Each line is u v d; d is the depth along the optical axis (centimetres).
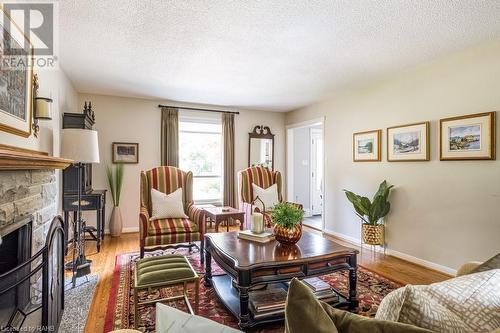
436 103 316
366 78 376
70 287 259
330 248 227
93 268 308
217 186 559
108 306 225
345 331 67
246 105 543
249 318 191
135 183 484
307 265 207
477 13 217
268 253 213
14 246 176
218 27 240
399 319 73
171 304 230
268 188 445
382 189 363
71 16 222
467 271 140
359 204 375
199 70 347
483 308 75
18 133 191
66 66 334
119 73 358
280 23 233
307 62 319
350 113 441
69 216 373
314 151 673
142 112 490
